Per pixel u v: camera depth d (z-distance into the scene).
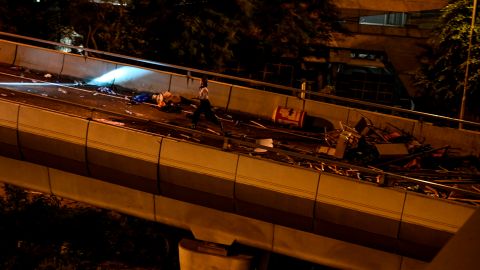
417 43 36.72
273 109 22.42
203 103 18.61
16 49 25.39
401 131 21.00
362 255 15.62
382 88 38.50
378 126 21.30
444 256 4.26
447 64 32.16
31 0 32.47
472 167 18.97
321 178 14.81
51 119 16.91
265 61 34.69
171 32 30.45
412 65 36.59
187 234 21.72
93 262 21.59
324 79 36.75
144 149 16.19
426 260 14.75
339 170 16.41
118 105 21.23
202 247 17.30
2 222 22.66
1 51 25.52
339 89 38.81
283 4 33.00
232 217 16.66
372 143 18.70
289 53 33.94
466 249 4.16
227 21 30.33
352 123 21.58
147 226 23.03
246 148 17.56
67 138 16.81
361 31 37.06
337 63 37.34
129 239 22.92
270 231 16.39
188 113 21.52
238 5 30.86
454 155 20.23
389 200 14.31
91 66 24.36
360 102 17.08
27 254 21.34
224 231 16.94
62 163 17.45
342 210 14.76
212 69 31.08
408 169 17.23
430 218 14.02
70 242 22.64
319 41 36.22
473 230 4.22
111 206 17.94
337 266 15.98
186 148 15.84
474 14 29.25
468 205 13.87
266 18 32.78
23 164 18.45
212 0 30.92
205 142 17.59
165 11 29.98
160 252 22.64
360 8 36.88
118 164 16.59
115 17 31.20
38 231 22.97
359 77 38.59
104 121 18.27
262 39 33.16
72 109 19.52
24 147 17.53
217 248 17.17
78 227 23.34
